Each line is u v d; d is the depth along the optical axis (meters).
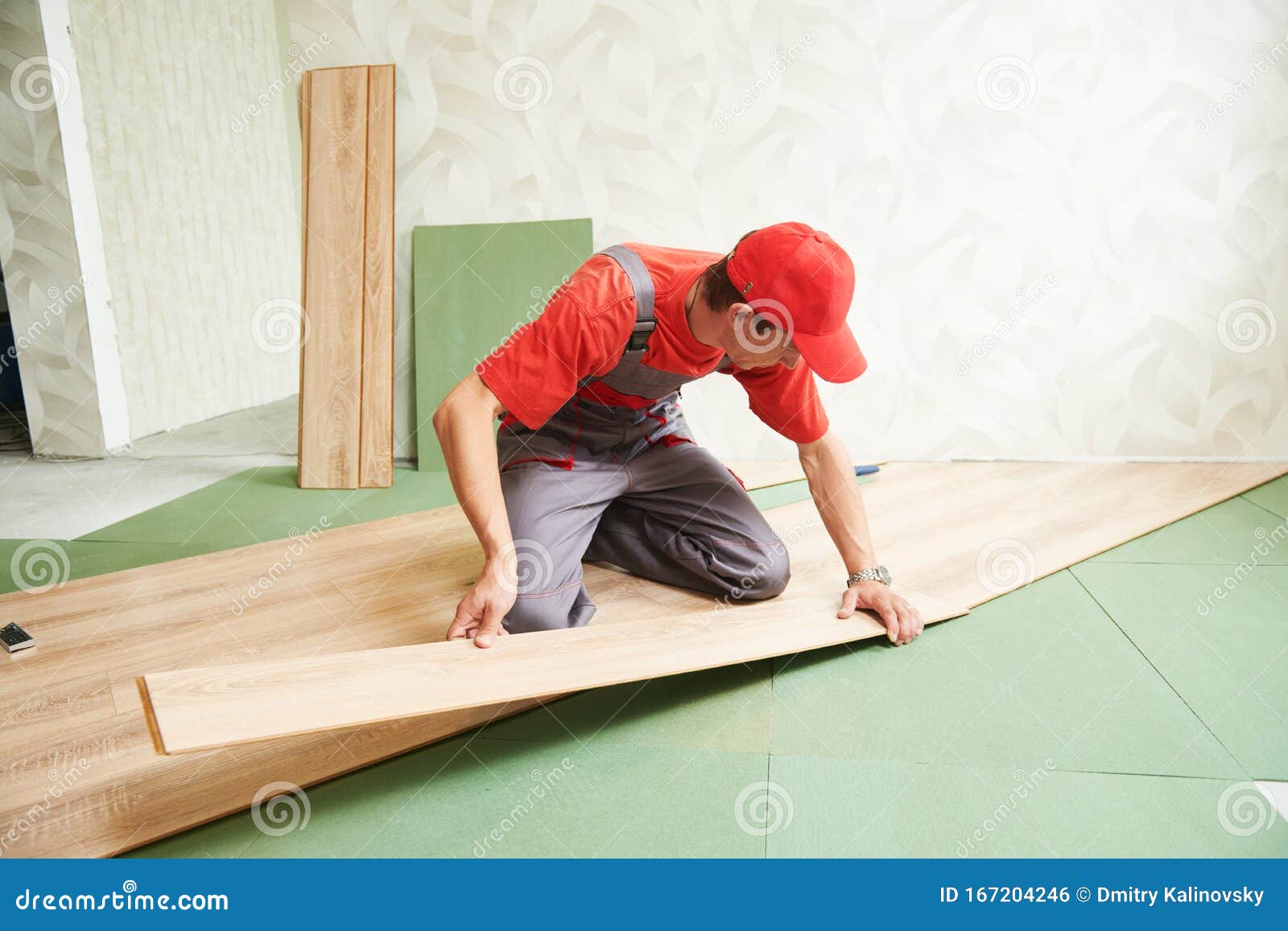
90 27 4.18
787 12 3.37
